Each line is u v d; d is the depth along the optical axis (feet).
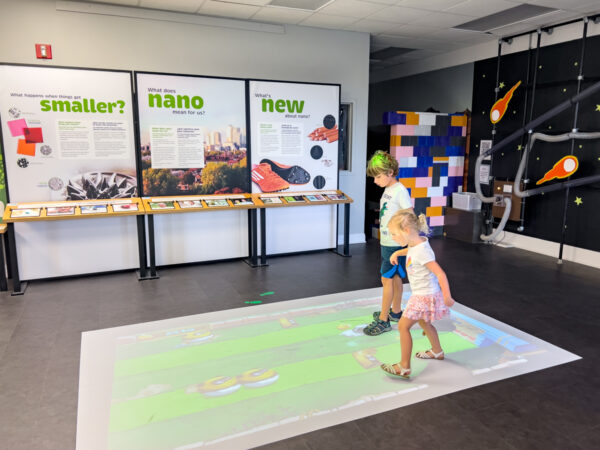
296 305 13.35
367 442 7.22
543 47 19.27
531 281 15.74
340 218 21.44
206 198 16.89
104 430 7.50
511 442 7.25
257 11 16.90
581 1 15.61
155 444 7.15
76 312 12.70
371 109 33.22
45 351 10.33
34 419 7.79
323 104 18.56
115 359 9.96
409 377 9.17
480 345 10.72
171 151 16.34
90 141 15.25
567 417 7.93
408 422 7.73
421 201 23.16
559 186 18.07
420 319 9.50
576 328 11.78
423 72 26.99
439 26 19.31
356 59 20.56
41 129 14.64
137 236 16.42
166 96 15.98
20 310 12.83
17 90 14.25
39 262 15.20
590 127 17.42
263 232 17.37
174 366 9.65
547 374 9.39
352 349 10.48
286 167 18.30
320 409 8.09
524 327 11.82
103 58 16.14
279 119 17.84
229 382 9.00
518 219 20.42
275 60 18.90
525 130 19.24
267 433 7.42
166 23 16.81
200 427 7.57
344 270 17.11
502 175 21.50
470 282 15.60
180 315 12.53
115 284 15.17
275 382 9.00
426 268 8.85
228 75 18.11
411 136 22.31
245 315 12.54
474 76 23.09
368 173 11.08
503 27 19.33
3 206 15.33
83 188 15.39
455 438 7.34
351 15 17.63
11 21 14.90
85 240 15.69
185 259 17.37
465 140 23.76
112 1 15.57
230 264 17.81
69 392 8.64
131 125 15.67
